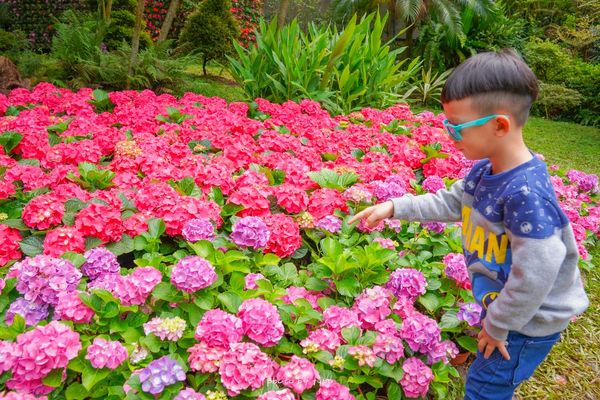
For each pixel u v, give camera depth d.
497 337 1.50
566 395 2.37
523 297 1.40
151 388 1.59
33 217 2.35
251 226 2.36
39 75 6.16
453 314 2.25
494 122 1.45
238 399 1.71
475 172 1.69
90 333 1.93
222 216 2.72
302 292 2.23
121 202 2.64
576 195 4.09
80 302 1.90
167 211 2.52
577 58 12.30
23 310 1.91
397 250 2.82
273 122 4.61
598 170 6.31
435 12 10.81
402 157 3.93
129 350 1.80
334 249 2.34
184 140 3.91
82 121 4.00
